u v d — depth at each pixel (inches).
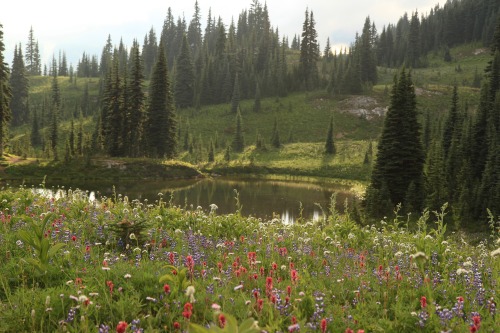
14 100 5300.2
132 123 2785.4
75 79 7219.5
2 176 2260.1
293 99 5610.2
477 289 243.3
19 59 5339.6
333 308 214.4
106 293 216.2
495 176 1242.6
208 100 5743.1
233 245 369.7
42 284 244.1
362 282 251.6
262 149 4185.5
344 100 5364.2
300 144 4335.6
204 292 222.4
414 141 1460.4
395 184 1439.5
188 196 1979.6
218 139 4564.5
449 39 7810.0
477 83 5669.3
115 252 330.3
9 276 247.1
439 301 234.1
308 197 2164.1
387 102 5231.3
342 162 3634.4
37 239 251.6
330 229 488.1
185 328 173.3
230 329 112.0
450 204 1304.1
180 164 2861.7
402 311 214.1
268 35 7362.2
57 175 2404.0
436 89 5482.3
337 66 6505.9
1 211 464.1
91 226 419.8
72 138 3061.0
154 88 2854.3
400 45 7642.7
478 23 7559.1
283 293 219.6
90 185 2187.5
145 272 248.8
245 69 6427.2
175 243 356.8
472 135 1818.4
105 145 2947.8
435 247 355.6
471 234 1008.2
